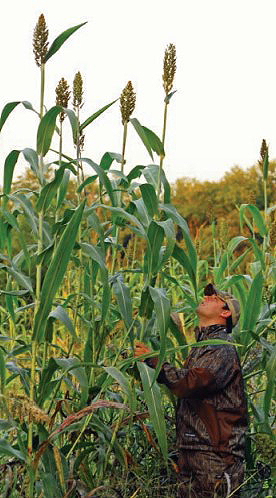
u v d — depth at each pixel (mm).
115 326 4848
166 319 4008
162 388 4762
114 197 4820
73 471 4141
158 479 4449
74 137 4352
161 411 4047
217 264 6504
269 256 5227
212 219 6707
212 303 4730
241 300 5457
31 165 4145
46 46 4078
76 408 4531
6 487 3939
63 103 4469
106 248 4820
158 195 4418
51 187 4039
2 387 4016
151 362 4434
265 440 4652
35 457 3850
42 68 4102
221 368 4480
